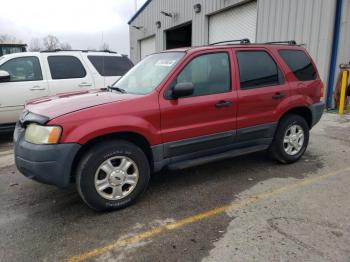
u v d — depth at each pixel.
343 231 3.11
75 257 2.81
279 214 3.47
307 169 4.87
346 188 4.14
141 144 3.83
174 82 3.89
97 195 3.47
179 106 3.86
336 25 9.05
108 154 3.47
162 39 18.62
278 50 4.91
